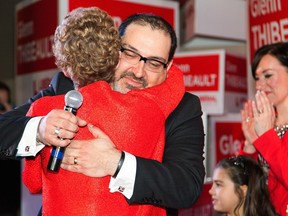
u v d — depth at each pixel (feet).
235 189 9.52
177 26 12.73
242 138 14.94
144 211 5.10
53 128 4.81
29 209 12.98
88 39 4.92
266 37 12.21
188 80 15.33
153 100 5.22
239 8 17.20
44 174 5.08
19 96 13.93
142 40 5.49
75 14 5.04
